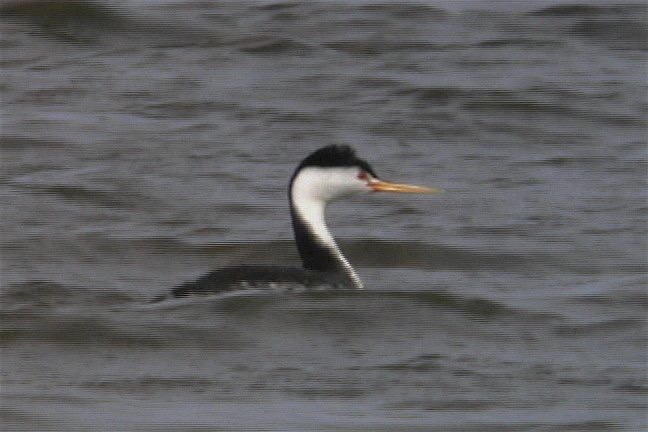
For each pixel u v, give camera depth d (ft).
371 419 43.19
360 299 50.65
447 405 44.37
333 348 48.11
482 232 61.21
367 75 80.74
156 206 63.41
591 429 42.75
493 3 92.38
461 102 77.05
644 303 53.42
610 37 87.56
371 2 91.91
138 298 53.06
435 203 64.49
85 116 74.33
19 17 87.81
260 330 48.80
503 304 52.06
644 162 70.13
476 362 47.70
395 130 73.77
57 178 66.03
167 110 75.51
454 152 71.31
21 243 58.85
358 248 58.95
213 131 72.79
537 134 73.87
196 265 57.93
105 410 43.62
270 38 85.66
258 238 60.18
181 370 46.55
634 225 62.18
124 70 81.56
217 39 86.17
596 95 78.23
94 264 57.36
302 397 44.78
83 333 48.67
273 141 71.67
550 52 85.20
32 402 44.16
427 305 51.16
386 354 47.93
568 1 91.97
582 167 69.56
